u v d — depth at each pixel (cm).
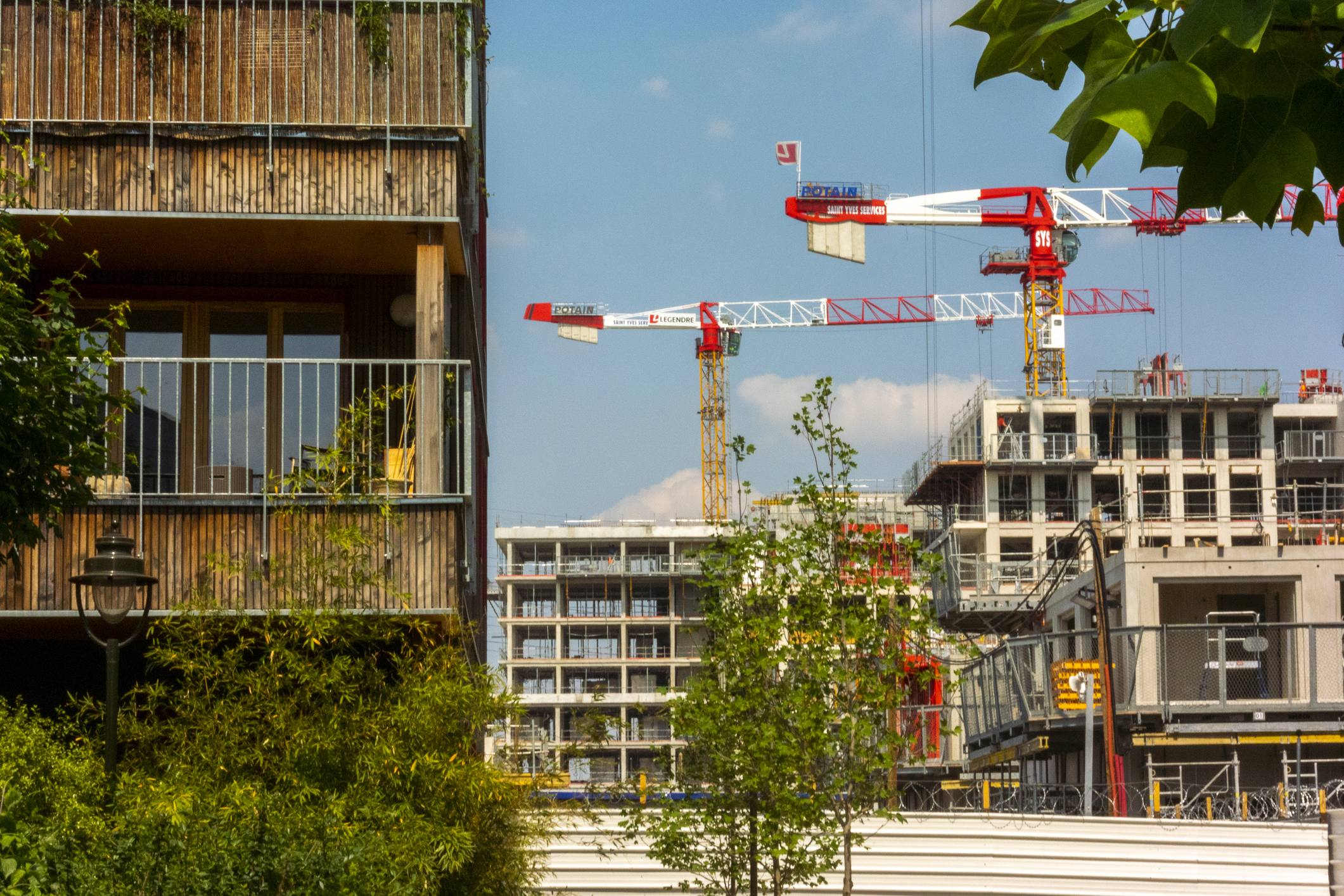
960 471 9256
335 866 744
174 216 1116
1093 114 144
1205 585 3691
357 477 1089
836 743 1354
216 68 1132
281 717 883
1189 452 9362
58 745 902
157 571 1070
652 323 14025
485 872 1005
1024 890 1705
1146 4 157
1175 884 1714
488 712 966
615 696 11062
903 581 1396
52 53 1120
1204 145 166
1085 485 9175
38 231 1155
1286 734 2870
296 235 1177
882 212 10619
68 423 838
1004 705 3412
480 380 1653
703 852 1384
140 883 694
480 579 1645
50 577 1063
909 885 1711
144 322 1304
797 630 1364
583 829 1694
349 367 1307
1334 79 162
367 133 1135
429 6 1147
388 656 1143
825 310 13938
